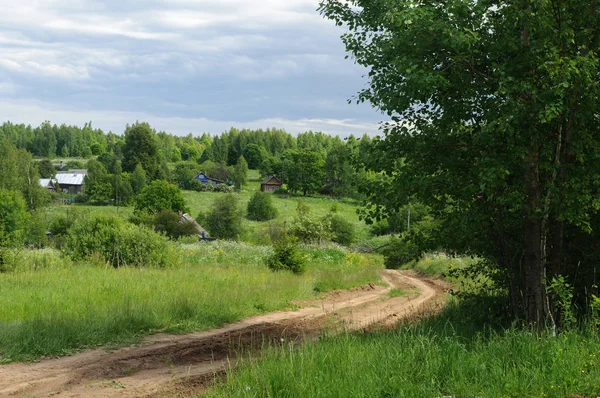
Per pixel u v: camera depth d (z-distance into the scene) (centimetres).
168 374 867
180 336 1202
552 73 881
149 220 7188
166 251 2827
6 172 9131
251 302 1673
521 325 1067
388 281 2900
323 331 1195
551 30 931
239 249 4003
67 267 2427
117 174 13775
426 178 1005
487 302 1252
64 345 1027
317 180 15638
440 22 916
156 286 1758
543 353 759
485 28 998
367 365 733
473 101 1027
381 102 1049
